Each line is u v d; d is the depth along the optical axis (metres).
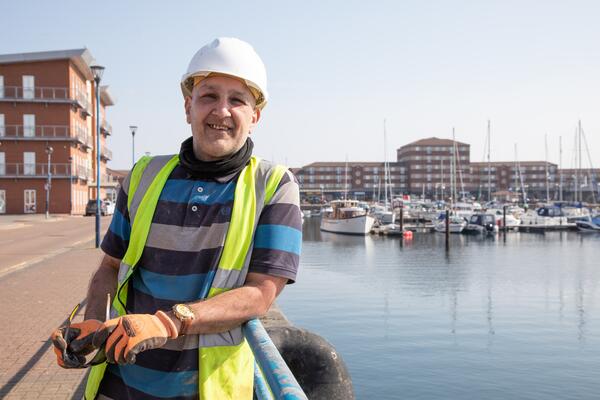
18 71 54.97
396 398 11.69
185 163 1.76
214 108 1.72
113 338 1.33
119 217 1.89
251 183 1.74
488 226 63.22
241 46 1.79
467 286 27.67
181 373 1.59
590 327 18.83
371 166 166.38
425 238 57.72
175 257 1.69
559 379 13.12
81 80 62.09
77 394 5.04
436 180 163.50
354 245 50.09
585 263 37.44
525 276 31.50
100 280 1.88
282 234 1.67
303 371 3.12
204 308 1.49
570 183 157.62
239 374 1.63
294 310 20.92
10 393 5.06
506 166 168.50
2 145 54.91
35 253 19.58
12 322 8.36
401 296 24.48
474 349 15.66
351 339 16.52
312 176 164.38
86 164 64.69
